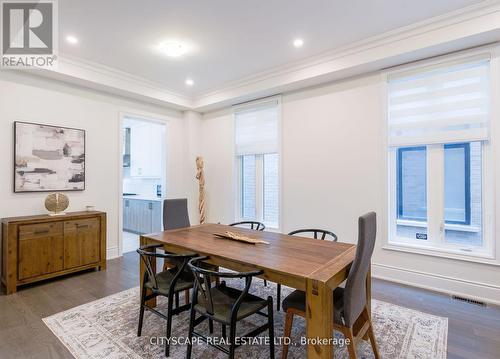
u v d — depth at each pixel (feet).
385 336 7.22
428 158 10.70
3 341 6.95
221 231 9.74
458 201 10.24
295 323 7.95
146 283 7.34
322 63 11.69
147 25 9.25
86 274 11.82
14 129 11.05
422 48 9.39
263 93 14.20
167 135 16.94
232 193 16.46
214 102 15.87
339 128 12.29
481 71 9.36
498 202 8.99
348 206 12.04
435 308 8.73
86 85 12.89
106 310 8.60
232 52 11.30
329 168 12.58
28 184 11.36
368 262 5.91
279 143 14.16
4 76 10.88
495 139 9.02
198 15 8.73
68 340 7.00
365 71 11.37
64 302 9.16
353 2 8.16
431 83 10.22
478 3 8.25
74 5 8.09
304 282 5.31
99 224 12.36
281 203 14.08
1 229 10.39
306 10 8.54
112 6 8.18
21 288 10.28
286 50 11.16
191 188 17.51
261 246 7.62
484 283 9.23
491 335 7.22
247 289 5.55
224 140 16.93
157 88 15.12
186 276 7.77
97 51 11.12
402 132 10.85
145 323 7.85
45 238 10.68
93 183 13.48
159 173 20.97
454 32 8.82
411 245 10.66
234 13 8.64
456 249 10.02
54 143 12.10
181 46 10.70
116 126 14.39
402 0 8.07
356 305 5.54
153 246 8.12
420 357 6.36
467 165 10.07
